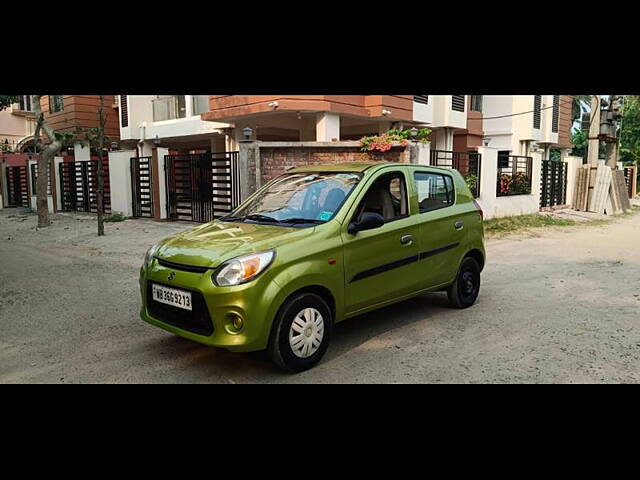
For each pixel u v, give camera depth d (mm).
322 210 4848
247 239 4367
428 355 4656
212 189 13117
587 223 16562
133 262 9211
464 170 14688
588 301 6570
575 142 42531
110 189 15914
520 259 9750
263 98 13438
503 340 5055
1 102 13102
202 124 17250
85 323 5719
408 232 5203
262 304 3975
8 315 6051
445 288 5906
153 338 5211
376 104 14523
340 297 4555
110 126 21859
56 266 8898
